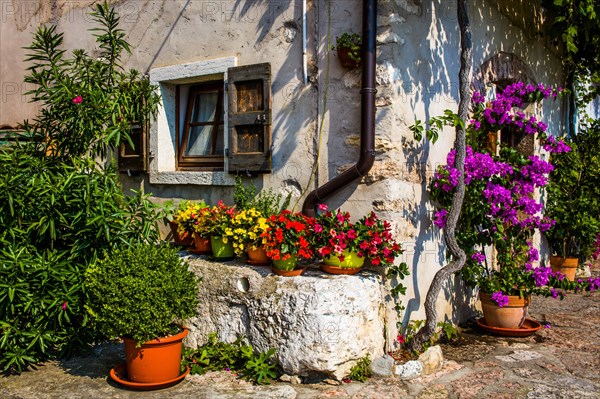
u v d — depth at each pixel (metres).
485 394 3.69
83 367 4.22
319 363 3.79
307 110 4.86
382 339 4.30
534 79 7.06
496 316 5.06
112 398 3.65
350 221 4.58
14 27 7.59
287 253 4.08
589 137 8.12
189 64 5.61
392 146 4.41
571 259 7.64
